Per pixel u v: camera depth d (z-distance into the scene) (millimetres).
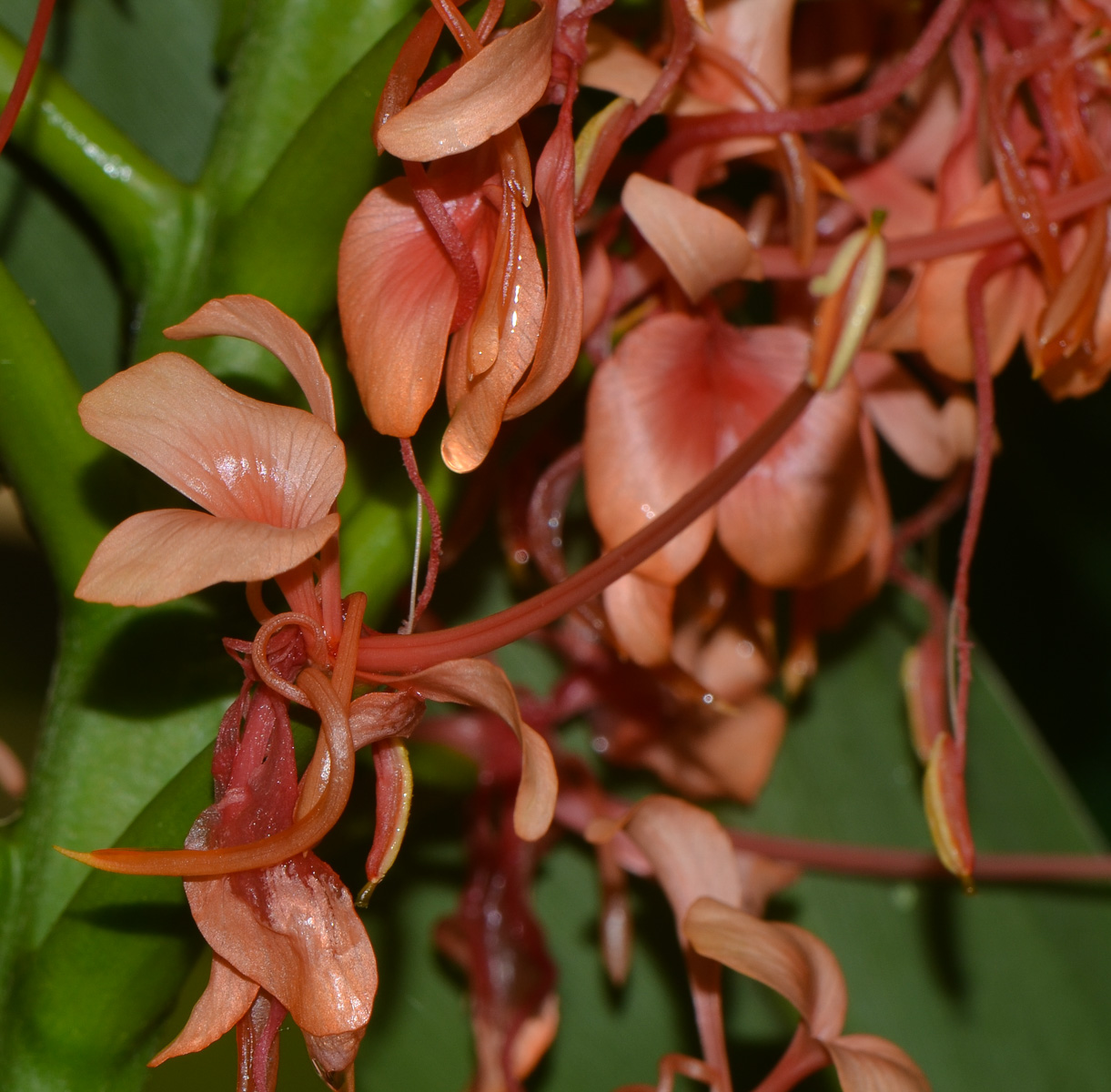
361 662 280
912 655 339
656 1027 351
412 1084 344
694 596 327
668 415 299
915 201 317
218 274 294
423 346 280
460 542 306
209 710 292
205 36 317
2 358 285
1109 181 301
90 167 294
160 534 267
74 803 291
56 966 284
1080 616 503
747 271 295
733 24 304
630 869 334
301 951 272
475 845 334
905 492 353
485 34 278
